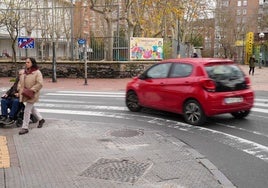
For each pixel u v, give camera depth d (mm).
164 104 10539
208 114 9391
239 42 78812
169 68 10555
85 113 11883
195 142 7977
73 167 6070
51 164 6223
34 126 9406
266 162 6590
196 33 74812
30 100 8586
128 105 12070
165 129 9258
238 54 79125
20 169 5965
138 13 34188
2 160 6434
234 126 9562
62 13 41094
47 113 11945
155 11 35625
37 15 36781
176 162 6395
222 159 6762
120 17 32062
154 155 6805
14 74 28766
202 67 9586
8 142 7734
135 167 6086
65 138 8070
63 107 13227
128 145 7508
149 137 8234
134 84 11758
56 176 5645
